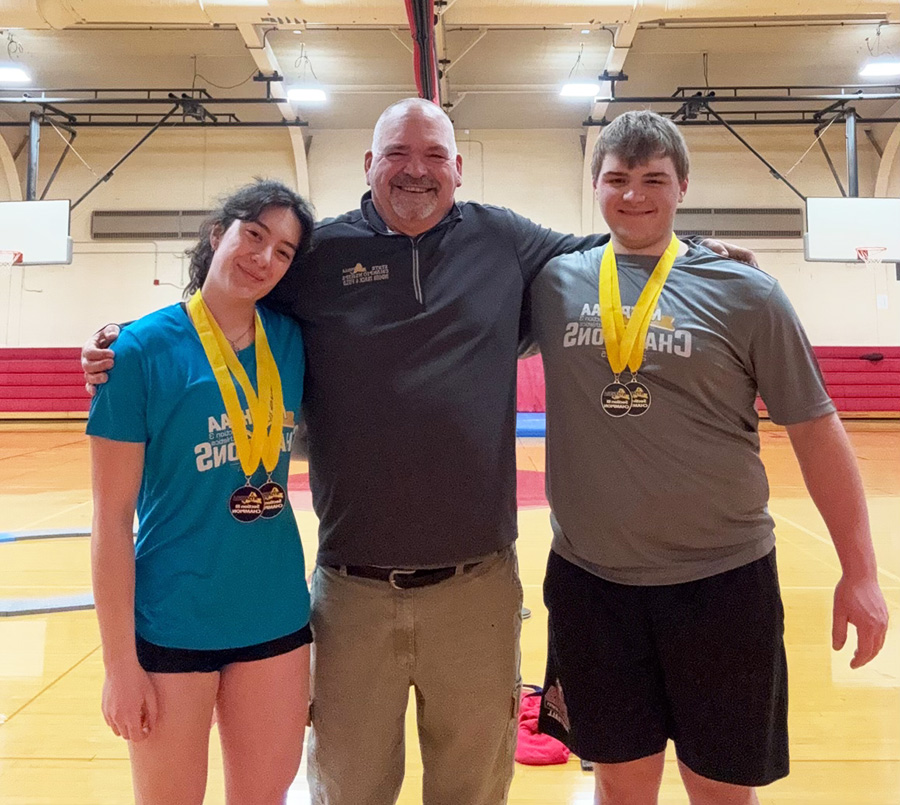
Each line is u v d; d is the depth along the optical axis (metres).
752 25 10.56
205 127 13.80
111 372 1.45
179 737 1.46
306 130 14.04
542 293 1.82
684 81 12.27
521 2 8.80
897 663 3.10
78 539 5.08
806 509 6.21
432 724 1.80
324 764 1.76
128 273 14.27
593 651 1.67
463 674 1.74
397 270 1.77
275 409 1.62
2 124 12.94
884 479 7.64
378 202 1.85
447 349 1.73
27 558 4.58
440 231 1.83
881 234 11.45
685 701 1.62
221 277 1.56
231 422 1.53
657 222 1.70
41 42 11.14
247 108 13.28
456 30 10.62
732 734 1.58
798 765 2.37
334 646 1.73
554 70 11.87
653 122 1.69
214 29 10.73
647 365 1.62
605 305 1.69
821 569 4.41
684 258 1.72
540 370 13.58
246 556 1.53
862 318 14.05
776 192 13.88
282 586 1.57
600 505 1.65
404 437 1.68
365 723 1.74
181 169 14.16
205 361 1.54
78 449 10.34
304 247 1.65
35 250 11.61
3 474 8.01
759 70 11.95
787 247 13.92
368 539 1.69
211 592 1.49
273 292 1.81
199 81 12.33
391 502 1.68
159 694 1.46
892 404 13.21
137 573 1.52
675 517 1.61
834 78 12.19
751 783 1.57
